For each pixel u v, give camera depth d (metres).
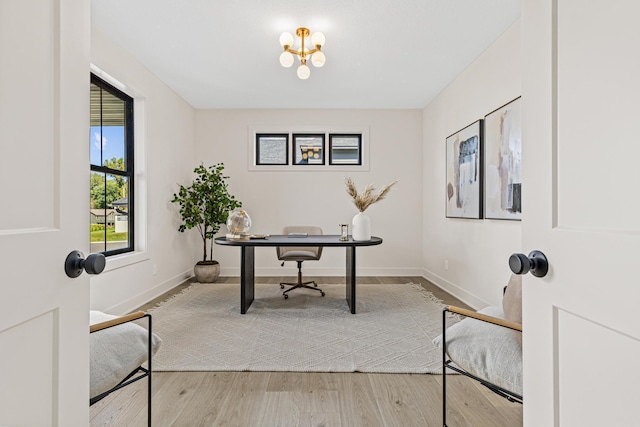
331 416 1.74
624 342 0.62
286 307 3.73
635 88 0.61
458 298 4.12
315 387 2.04
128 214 3.83
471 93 3.79
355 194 3.68
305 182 5.52
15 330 0.70
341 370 2.25
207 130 5.48
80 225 0.90
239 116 5.49
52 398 0.81
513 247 3.02
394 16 2.86
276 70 3.97
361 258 5.52
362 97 4.94
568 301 0.75
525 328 0.91
